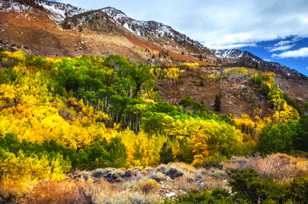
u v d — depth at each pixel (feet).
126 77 470.80
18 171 74.33
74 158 135.13
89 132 199.72
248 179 29.84
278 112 463.42
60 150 138.92
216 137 169.78
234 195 29.14
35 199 31.53
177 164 64.08
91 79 395.34
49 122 214.90
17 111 247.09
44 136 184.14
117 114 321.11
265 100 519.60
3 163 72.33
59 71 434.71
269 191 28.30
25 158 82.74
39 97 305.12
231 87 562.25
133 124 304.71
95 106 347.97
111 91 369.71
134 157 180.96
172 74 601.21
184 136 234.79
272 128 144.77
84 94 358.02
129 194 33.42
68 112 285.43
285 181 35.68
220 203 27.02
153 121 266.57
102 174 55.62
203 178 45.16
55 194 32.07
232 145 163.12
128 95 435.94
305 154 92.02
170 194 37.96
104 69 479.00
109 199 31.83
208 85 575.38
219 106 460.55
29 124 211.61
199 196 28.32
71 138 177.27
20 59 450.30
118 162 146.00
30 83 336.08
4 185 35.60
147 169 57.11
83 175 54.65
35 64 452.35
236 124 362.94
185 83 573.33
